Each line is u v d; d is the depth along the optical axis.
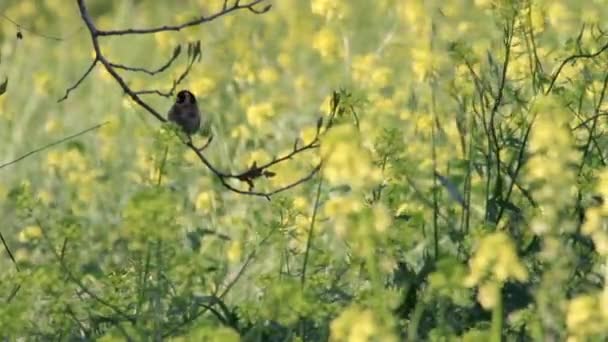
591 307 7.46
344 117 10.49
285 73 17.14
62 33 23.91
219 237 10.42
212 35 18.08
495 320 7.82
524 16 11.54
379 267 9.52
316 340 9.53
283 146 14.05
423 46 13.77
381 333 7.46
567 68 11.73
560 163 9.11
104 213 13.31
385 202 10.52
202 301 9.49
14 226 12.98
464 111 11.39
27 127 16.89
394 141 10.55
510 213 10.31
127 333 9.02
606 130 11.26
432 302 9.54
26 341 9.86
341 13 13.85
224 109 14.91
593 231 9.09
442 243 11.02
